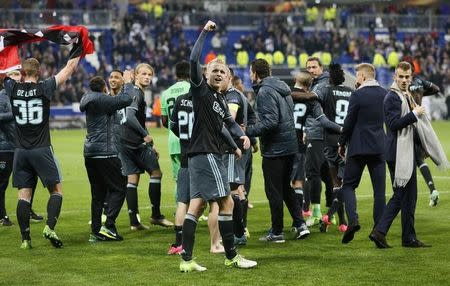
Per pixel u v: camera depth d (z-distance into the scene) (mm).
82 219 11484
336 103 10320
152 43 39656
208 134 7758
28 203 9227
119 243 9547
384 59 40375
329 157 10266
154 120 34469
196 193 7844
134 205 10539
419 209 11883
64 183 16016
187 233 7859
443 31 43344
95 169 9648
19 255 8820
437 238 9516
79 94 34219
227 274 7727
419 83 10164
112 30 38281
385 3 46594
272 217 9484
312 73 10688
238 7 43875
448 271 7734
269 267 8031
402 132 8750
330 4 44906
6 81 9133
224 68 7848
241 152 8711
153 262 8375
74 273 7883
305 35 42938
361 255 8562
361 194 13797
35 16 37125
